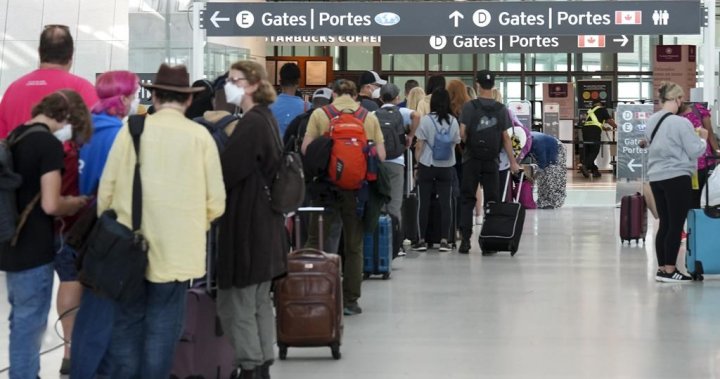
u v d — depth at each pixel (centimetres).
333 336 1028
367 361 1034
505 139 1866
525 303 1362
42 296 835
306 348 1099
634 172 2866
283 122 1384
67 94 841
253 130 859
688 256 1539
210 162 785
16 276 829
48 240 833
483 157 1822
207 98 1057
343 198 1199
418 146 1866
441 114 1842
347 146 1175
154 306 780
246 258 862
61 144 826
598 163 4347
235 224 866
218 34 2073
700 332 1171
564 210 2752
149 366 783
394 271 1659
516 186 2606
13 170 816
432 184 1886
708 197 1559
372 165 1199
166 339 784
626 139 2852
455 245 1959
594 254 1866
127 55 2808
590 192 3341
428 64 4222
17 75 2858
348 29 2069
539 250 1925
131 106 911
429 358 1046
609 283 1525
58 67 1007
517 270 1664
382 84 1755
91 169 890
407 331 1184
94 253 759
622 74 4284
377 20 2069
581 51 2805
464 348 1091
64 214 835
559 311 1303
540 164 2786
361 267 1274
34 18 2852
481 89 1838
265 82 888
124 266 755
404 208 1895
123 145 777
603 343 1113
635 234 1998
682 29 2050
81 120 842
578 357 1048
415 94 1938
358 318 1262
